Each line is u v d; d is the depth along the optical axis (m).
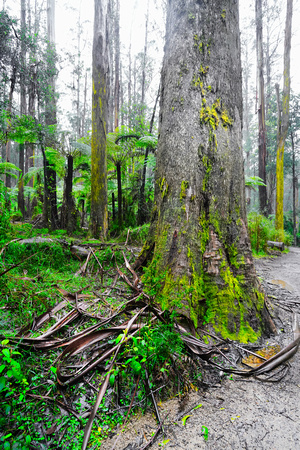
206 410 1.56
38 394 1.47
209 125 2.71
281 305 3.22
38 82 7.66
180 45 2.86
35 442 1.26
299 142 23.45
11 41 6.77
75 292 2.54
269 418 1.50
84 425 1.37
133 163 9.78
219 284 2.46
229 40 2.92
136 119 10.83
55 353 1.75
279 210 15.05
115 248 4.02
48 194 7.02
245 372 1.87
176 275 2.39
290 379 1.88
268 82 24.70
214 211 2.63
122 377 1.63
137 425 1.44
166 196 2.76
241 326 2.35
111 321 2.02
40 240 3.65
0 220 3.94
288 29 14.12
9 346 1.57
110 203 10.20
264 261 7.93
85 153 6.51
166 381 1.68
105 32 6.60
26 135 6.46
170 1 3.10
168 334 1.69
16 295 2.29
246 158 30.61
